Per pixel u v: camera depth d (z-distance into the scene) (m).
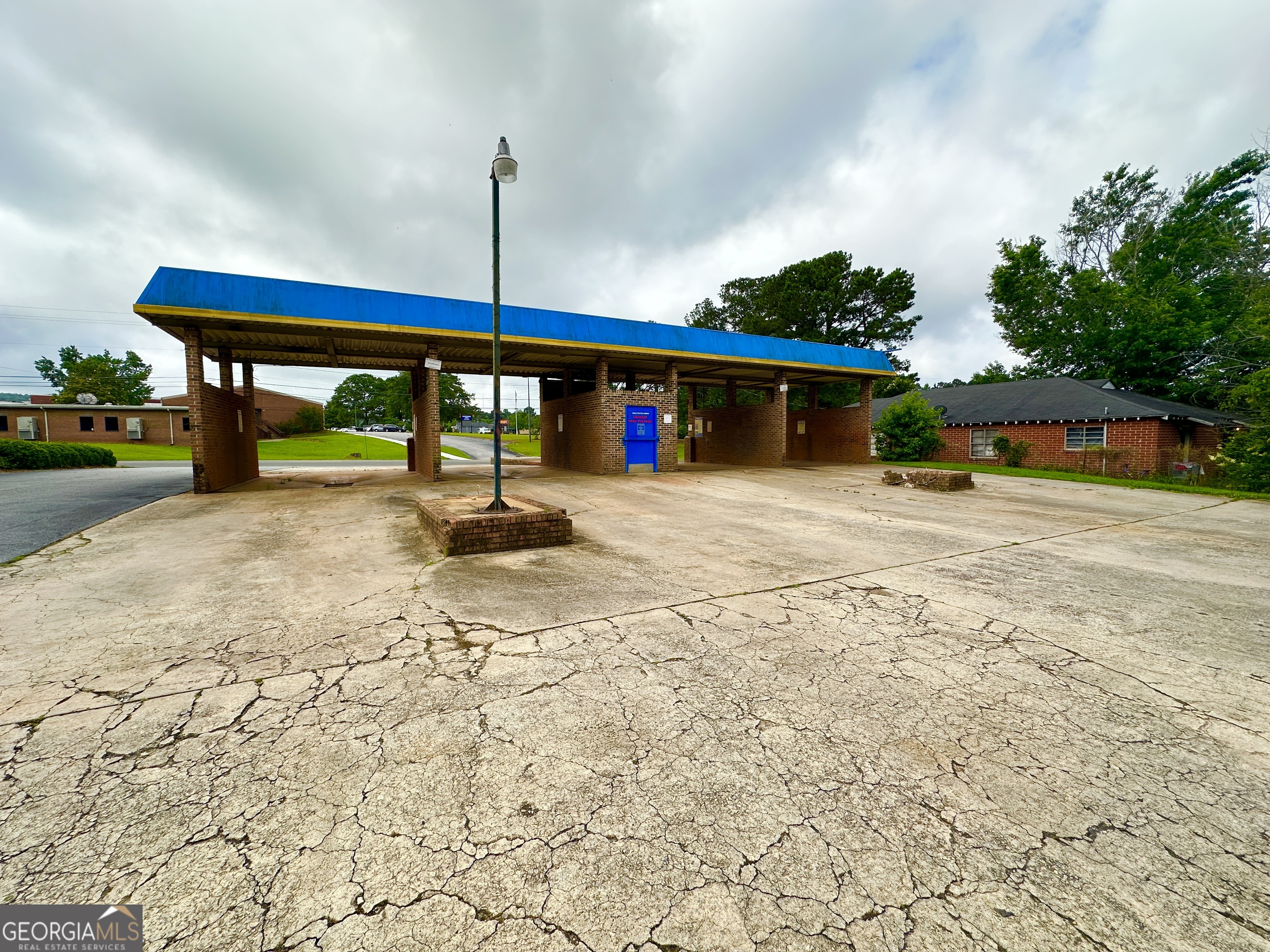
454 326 11.63
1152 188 28.17
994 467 18.22
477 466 19.81
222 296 9.59
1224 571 5.54
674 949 1.50
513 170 6.11
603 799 2.08
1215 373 22.19
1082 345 26.52
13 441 16.30
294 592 4.61
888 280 30.77
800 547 6.43
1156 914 1.61
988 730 2.61
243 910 1.59
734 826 1.95
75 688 2.93
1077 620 4.11
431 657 3.36
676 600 4.46
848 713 2.74
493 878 1.71
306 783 2.16
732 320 37.19
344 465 21.86
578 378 18.17
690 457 22.98
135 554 5.88
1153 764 2.35
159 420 33.69
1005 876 1.74
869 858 1.81
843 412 20.22
